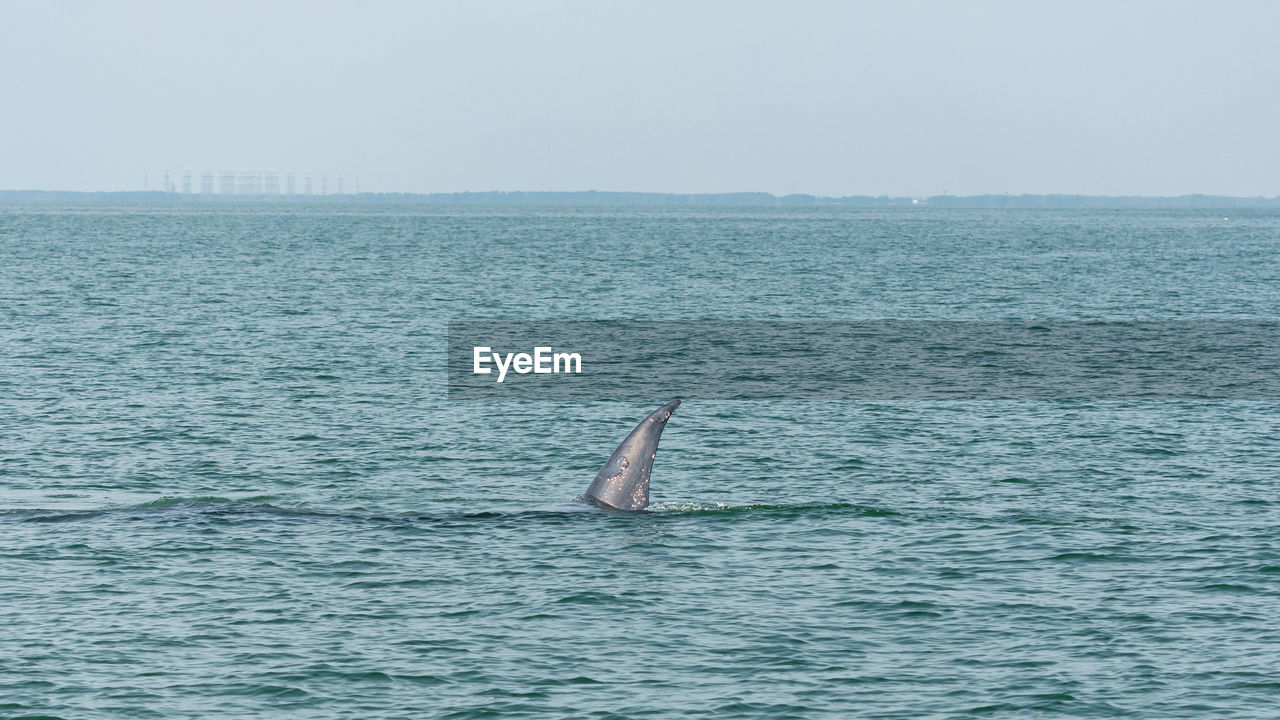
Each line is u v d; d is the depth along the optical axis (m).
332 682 26.11
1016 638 28.62
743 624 29.39
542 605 30.52
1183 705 25.11
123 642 28.11
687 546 35.28
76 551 34.31
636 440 39.69
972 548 35.59
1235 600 31.12
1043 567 33.81
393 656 27.44
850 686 26.00
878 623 29.50
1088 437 54.47
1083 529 37.81
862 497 42.66
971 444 52.78
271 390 66.25
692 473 46.88
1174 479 45.75
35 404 60.06
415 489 43.84
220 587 31.67
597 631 28.91
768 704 25.14
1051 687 25.94
